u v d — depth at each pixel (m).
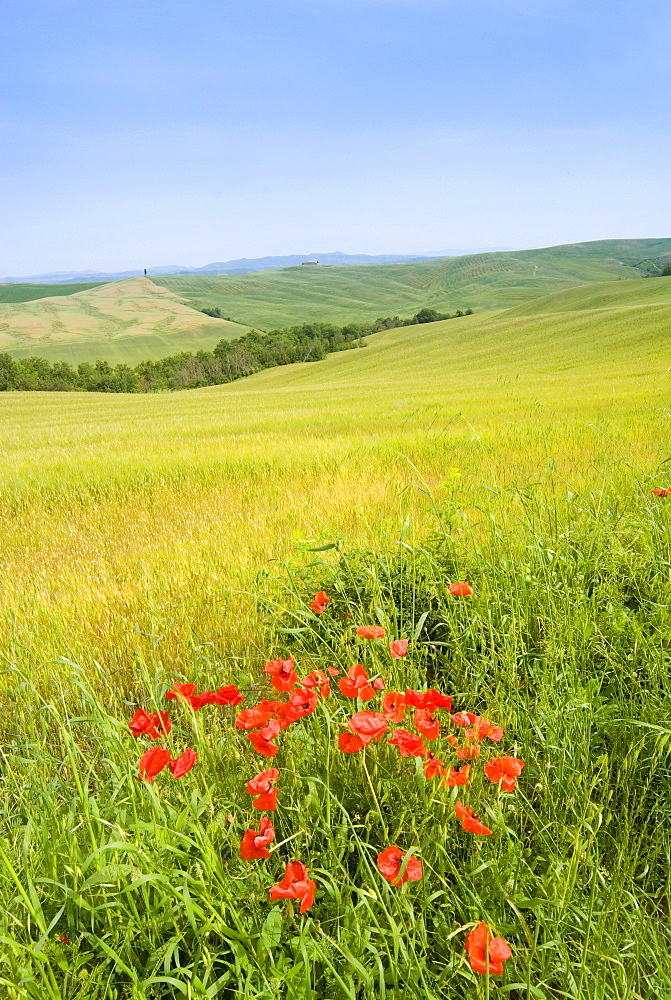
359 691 1.95
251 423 20.53
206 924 1.44
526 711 2.32
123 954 1.51
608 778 2.09
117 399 57.03
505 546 3.52
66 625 3.88
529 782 2.17
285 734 2.20
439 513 3.83
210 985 1.47
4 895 1.66
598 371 37.66
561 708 2.29
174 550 5.59
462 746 1.93
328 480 8.55
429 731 1.83
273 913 1.47
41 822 1.92
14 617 4.21
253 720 1.88
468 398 24.28
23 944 1.49
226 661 3.27
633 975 1.50
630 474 5.00
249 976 1.33
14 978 1.40
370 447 10.87
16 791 2.30
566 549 3.47
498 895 1.65
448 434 11.51
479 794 1.96
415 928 1.45
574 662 2.51
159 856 1.61
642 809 2.06
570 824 1.93
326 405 30.05
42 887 1.72
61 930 1.67
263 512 6.89
